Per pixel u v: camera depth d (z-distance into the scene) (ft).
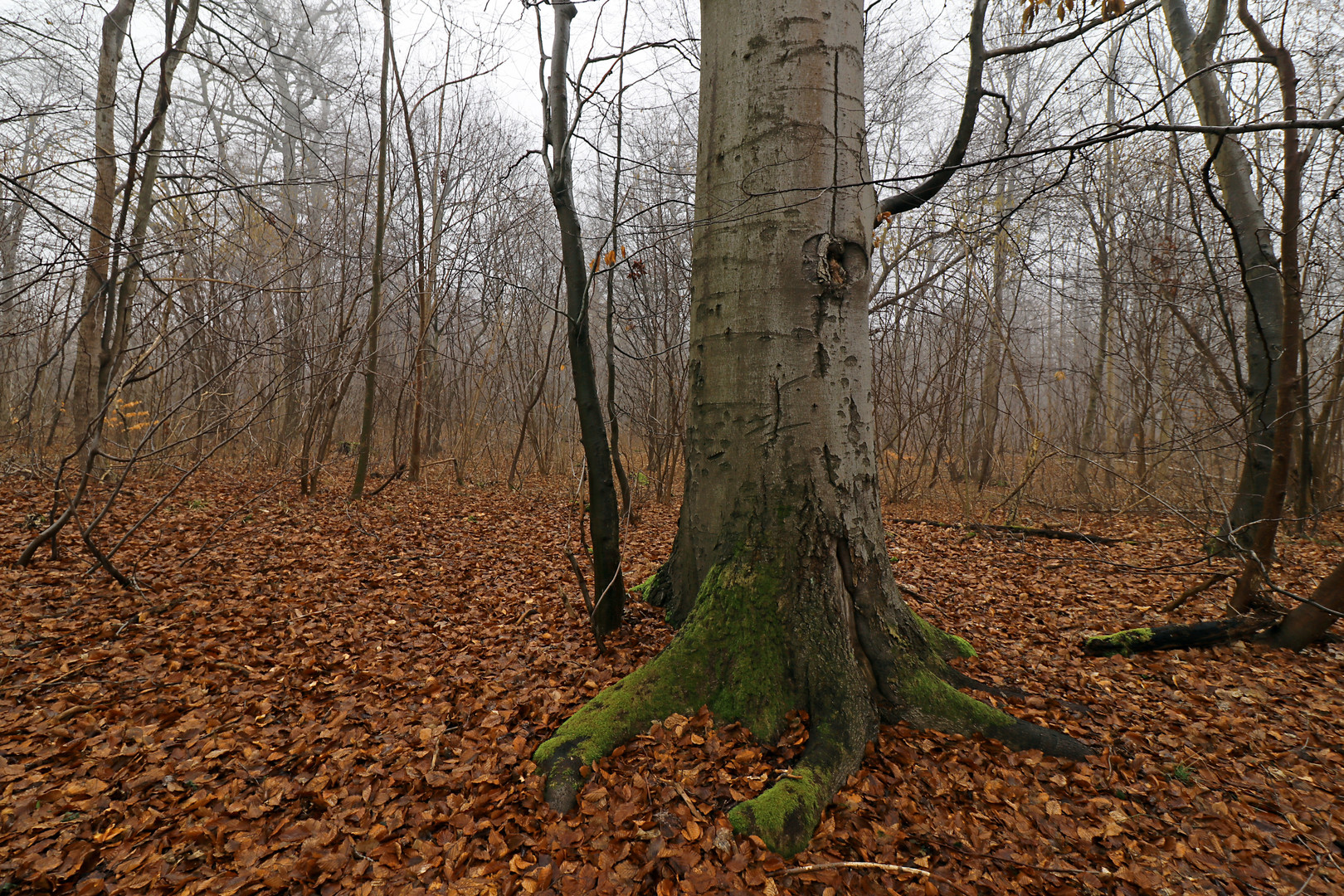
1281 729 9.78
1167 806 7.98
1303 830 7.66
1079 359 58.95
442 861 6.88
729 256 9.93
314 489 27.04
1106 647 12.76
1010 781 8.23
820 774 7.77
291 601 14.34
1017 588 18.10
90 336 25.85
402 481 32.96
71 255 13.61
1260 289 19.36
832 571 9.57
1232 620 12.73
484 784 7.97
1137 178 28.91
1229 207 20.20
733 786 7.77
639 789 7.71
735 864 6.63
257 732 9.23
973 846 7.20
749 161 9.62
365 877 6.70
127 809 7.51
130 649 11.36
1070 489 36.73
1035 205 23.25
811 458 9.58
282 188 39.60
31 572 14.29
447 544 20.53
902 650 9.84
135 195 27.81
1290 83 11.09
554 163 11.55
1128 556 21.99
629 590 14.40
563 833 7.14
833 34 9.46
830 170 9.46
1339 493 28.07
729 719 8.95
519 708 9.85
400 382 35.24
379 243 26.53
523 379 39.99
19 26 18.08
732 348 9.95
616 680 10.49
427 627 13.56
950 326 39.96
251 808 7.63
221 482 28.27
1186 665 11.96
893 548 23.25
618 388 38.04
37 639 11.45
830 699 8.87
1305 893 6.67
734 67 9.78
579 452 33.60
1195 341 23.35
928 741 8.89
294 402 32.99
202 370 29.68
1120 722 9.89
